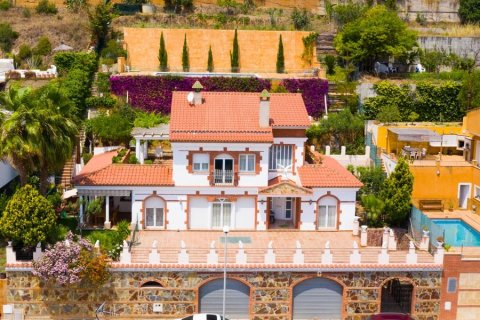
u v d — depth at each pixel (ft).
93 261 127.44
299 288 135.23
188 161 148.56
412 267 134.72
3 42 245.24
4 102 137.90
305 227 153.58
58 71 223.30
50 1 270.87
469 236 156.87
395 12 265.54
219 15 265.13
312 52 241.96
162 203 150.92
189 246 140.36
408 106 220.23
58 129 137.80
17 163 138.72
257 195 150.92
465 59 252.83
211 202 151.23
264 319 134.72
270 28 259.80
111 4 259.39
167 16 262.47
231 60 238.48
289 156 156.35
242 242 144.05
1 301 130.52
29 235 128.88
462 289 136.98
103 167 153.58
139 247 137.18
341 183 152.46
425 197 173.47
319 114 218.79
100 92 214.90
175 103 155.74
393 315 128.57
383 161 182.91
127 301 132.05
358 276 134.51
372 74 238.27
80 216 148.15
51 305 131.23
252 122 152.25
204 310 135.03
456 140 189.16
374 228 148.87
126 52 235.40
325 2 278.67
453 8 285.43
